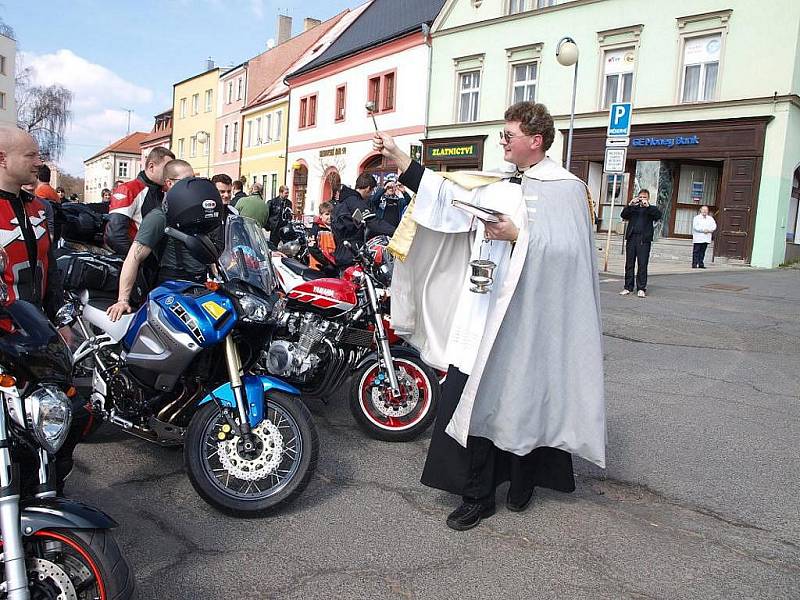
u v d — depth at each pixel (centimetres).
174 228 375
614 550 341
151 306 373
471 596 297
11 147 335
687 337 895
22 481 254
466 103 2641
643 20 2094
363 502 390
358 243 570
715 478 437
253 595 294
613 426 536
